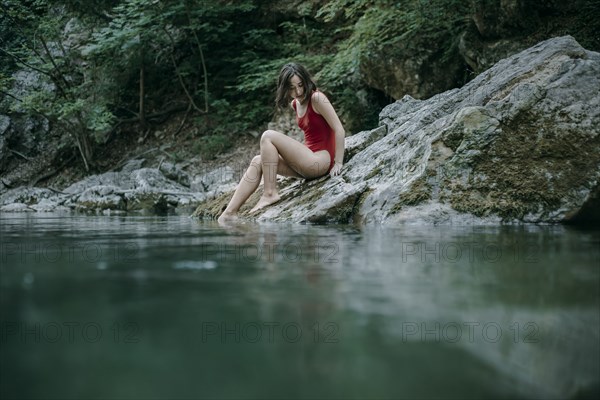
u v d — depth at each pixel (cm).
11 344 77
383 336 82
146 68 1529
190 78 1556
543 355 77
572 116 356
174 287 117
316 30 1405
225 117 1419
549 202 338
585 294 111
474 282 124
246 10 1392
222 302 102
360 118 1161
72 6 1402
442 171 359
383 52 1050
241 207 492
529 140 356
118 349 75
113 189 991
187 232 290
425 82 1020
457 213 341
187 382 64
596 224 330
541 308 99
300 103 469
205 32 1466
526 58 428
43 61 1445
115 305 99
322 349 75
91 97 1457
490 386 66
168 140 1480
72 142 1521
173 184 1173
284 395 61
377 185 395
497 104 368
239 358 72
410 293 111
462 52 929
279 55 1450
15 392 61
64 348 75
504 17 855
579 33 794
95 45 1365
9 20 1449
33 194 1228
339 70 1136
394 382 65
